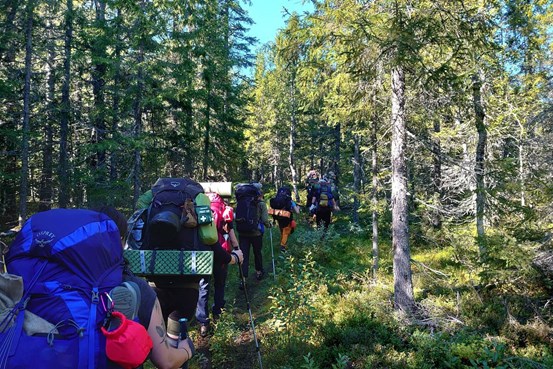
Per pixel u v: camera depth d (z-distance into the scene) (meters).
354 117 10.10
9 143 17.95
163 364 2.01
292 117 32.72
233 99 19.80
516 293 7.59
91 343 1.67
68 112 18.78
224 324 6.67
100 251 1.89
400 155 7.73
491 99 9.59
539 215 7.17
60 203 18.20
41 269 1.79
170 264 4.12
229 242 6.87
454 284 9.01
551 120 8.87
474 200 10.05
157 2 14.10
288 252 12.40
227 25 19.73
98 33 15.24
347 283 9.63
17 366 1.59
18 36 16.88
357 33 6.86
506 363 5.70
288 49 8.38
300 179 53.59
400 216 7.66
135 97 14.57
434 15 7.11
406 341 6.68
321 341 6.56
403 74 7.72
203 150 19.58
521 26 9.60
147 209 4.56
